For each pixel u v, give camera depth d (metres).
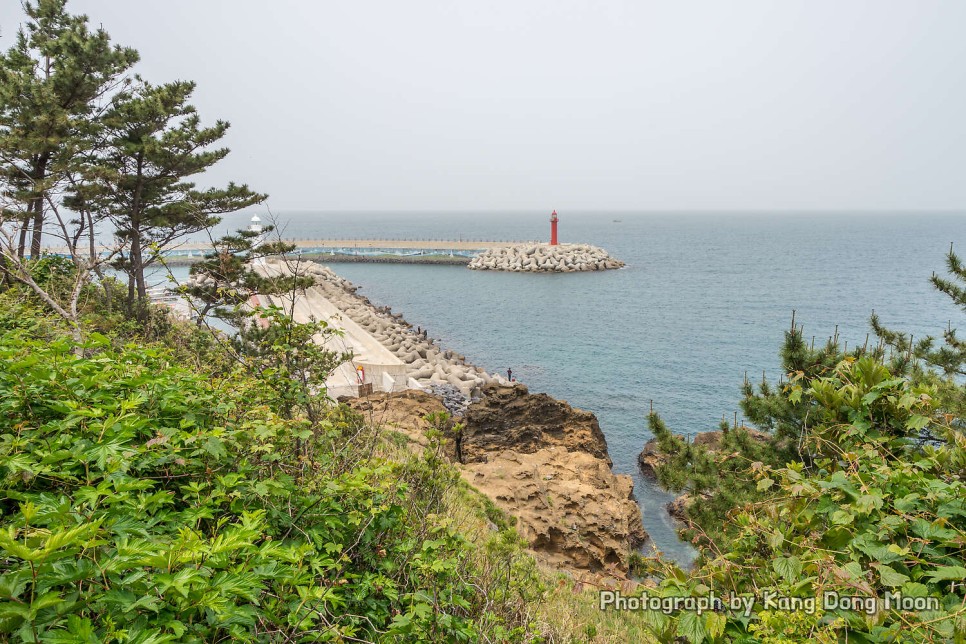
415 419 16.44
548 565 12.15
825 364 8.56
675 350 46.19
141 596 2.52
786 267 105.31
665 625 3.77
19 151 17.77
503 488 14.49
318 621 3.51
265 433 4.07
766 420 9.12
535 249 107.50
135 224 20.53
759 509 4.68
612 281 87.75
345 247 120.00
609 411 31.95
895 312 60.19
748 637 3.44
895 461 4.32
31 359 3.75
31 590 2.32
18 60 20.02
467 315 62.09
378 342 40.94
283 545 3.73
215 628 2.72
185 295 6.21
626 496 17.02
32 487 3.31
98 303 14.17
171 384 4.62
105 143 20.53
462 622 4.20
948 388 9.33
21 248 14.04
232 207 23.05
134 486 3.16
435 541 4.52
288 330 5.61
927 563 3.41
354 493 4.36
